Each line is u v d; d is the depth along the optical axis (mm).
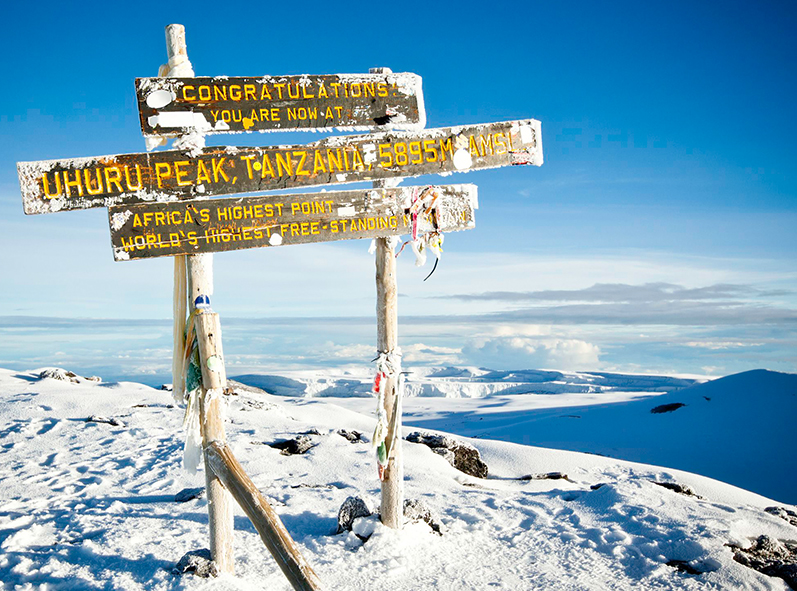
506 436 27969
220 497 4059
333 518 5629
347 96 4480
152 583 3873
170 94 4004
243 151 4164
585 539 5152
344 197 4453
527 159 4844
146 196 3928
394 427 4883
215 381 4062
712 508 6027
